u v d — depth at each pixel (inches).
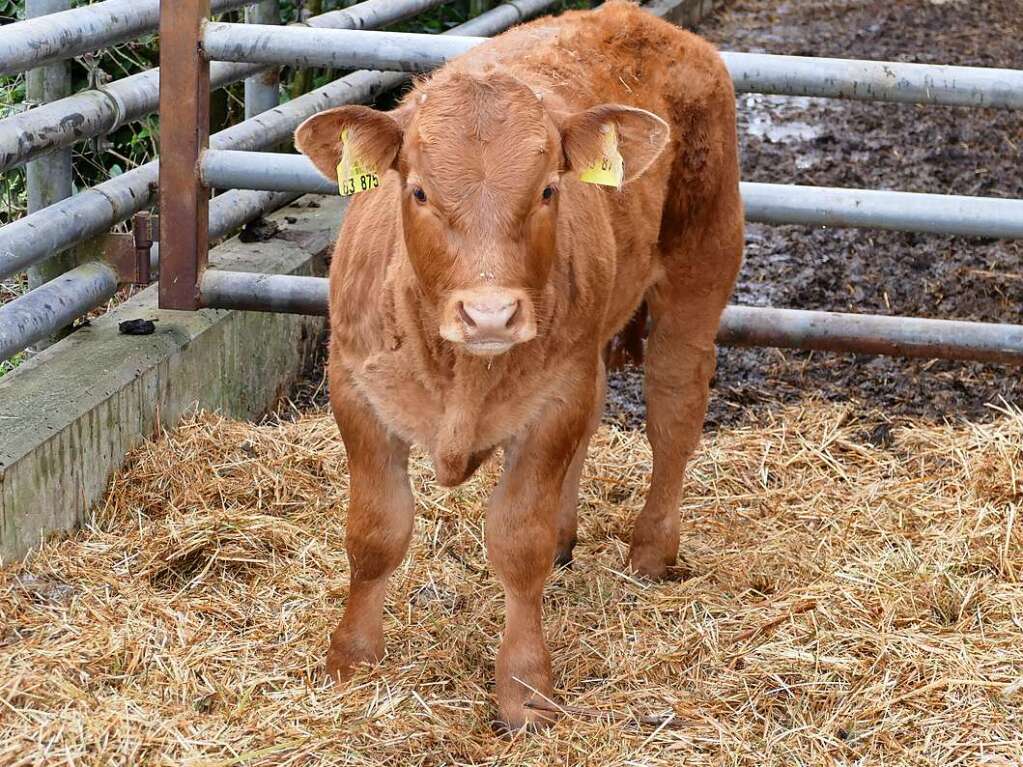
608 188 153.2
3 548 162.1
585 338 141.2
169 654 149.2
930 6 563.8
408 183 127.6
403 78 293.6
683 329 178.5
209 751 133.1
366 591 148.3
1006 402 218.4
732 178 178.9
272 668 149.9
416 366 134.6
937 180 331.0
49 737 132.4
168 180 203.5
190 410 205.0
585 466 206.7
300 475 195.3
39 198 199.3
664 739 139.6
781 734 140.9
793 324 209.6
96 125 197.6
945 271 275.4
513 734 142.4
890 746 138.9
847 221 202.4
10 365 218.4
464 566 177.0
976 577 174.9
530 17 357.1
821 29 513.3
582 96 155.0
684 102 170.2
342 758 133.1
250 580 170.6
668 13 458.0
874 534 188.9
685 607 167.3
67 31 185.0
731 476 206.2
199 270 207.6
